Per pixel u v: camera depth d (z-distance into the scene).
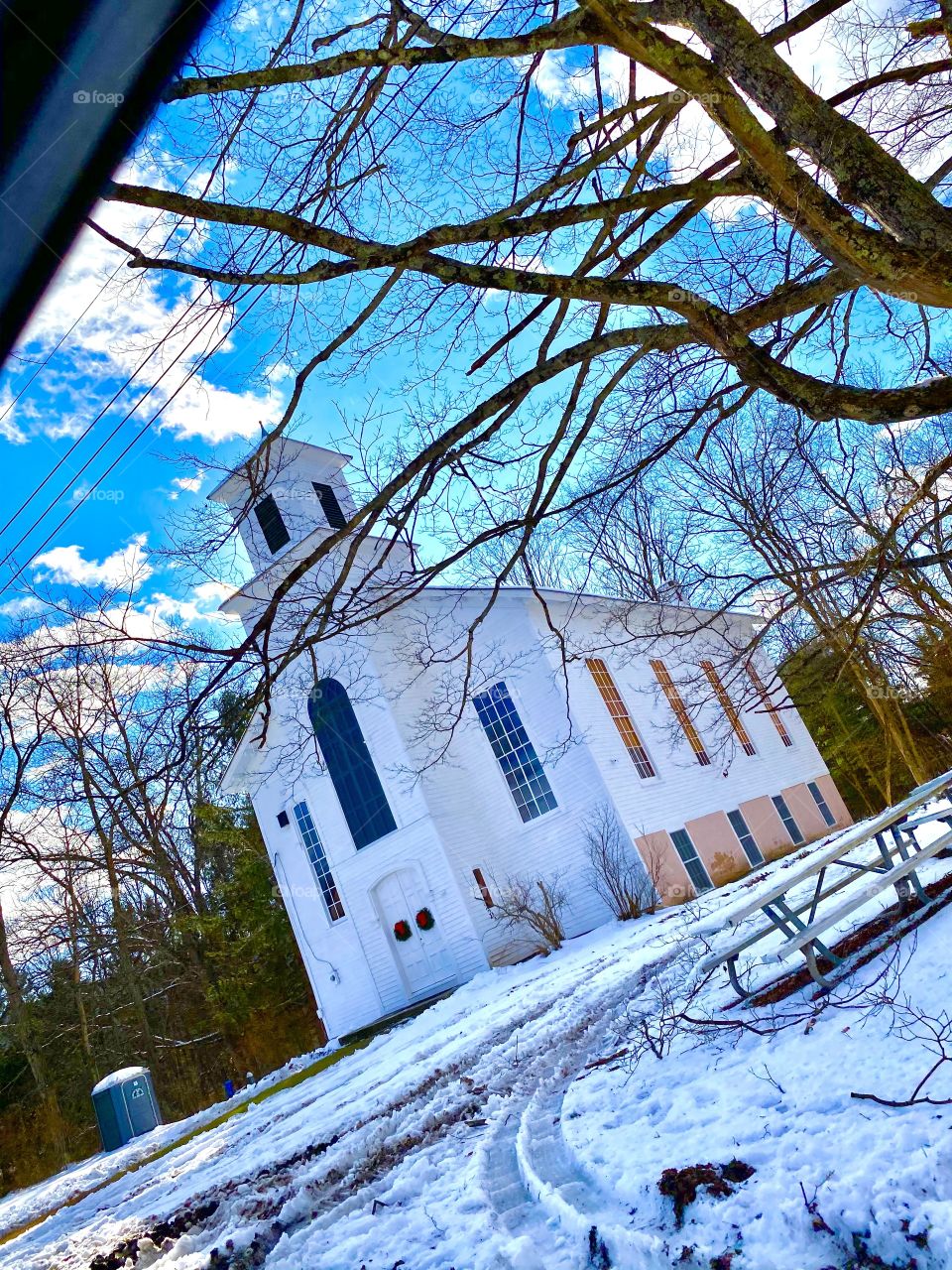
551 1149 5.66
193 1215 8.17
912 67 4.81
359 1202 6.47
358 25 4.88
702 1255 3.39
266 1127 13.24
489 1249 4.44
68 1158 30.61
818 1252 3.17
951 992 4.83
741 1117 4.53
